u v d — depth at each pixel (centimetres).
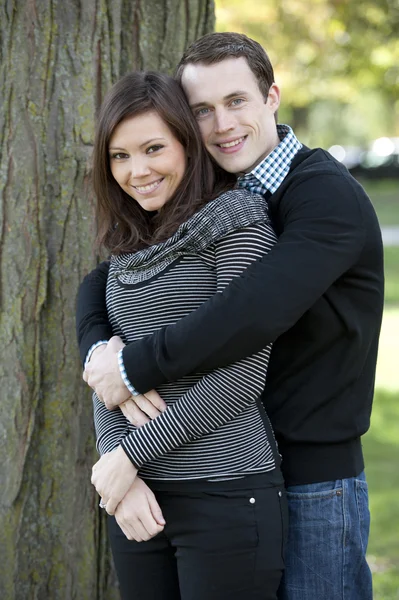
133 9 278
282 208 215
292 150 228
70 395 278
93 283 246
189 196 216
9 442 274
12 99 268
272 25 1409
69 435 279
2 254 271
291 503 218
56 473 279
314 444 217
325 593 219
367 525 226
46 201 271
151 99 212
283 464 219
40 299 272
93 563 284
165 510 205
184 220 213
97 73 272
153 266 212
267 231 206
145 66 280
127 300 214
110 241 231
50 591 281
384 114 3475
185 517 203
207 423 197
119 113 211
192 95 224
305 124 3175
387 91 2023
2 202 270
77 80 270
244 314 193
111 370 205
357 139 3769
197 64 223
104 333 226
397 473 501
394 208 2158
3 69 268
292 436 216
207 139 227
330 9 1508
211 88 221
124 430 213
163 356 198
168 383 206
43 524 279
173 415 197
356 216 209
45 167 270
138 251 219
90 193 274
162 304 208
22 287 271
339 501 218
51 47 268
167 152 214
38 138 269
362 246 210
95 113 273
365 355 220
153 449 198
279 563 207
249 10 1313
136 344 203
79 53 270
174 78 227
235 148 226
